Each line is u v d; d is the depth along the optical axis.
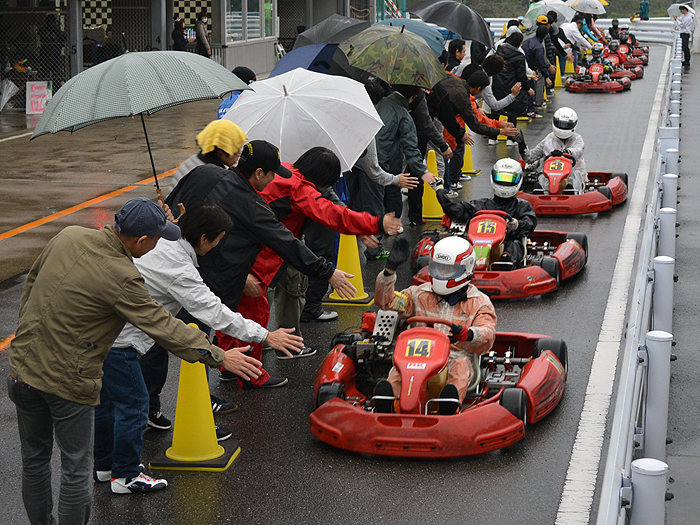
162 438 5.31
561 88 25.83
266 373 6.07
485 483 4.67
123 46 24.06
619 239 9.85
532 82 19.75
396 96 9.01
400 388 5.24
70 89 4.98
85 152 15.62
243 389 6.05
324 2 31.78
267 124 6.73
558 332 7.04
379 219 5.68
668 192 8.55
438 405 5.30
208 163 5.36
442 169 12.05
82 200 11.85
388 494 4.58
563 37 25.52
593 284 8.30
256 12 28.03
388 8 38.88
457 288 5.46
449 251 5.43
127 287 3.73
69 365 3.69
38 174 13.66
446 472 4.80
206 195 5.18
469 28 13.29
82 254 3.72
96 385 3.75
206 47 23.81
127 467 4.59
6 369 6.43
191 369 4.92
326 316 7.50
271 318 7.59
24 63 20.78
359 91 7.00
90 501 3.90
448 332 5.44
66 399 3.71
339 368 5.45
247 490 4.66
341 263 7.99
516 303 7.80
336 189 8.20
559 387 5.55
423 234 9.10
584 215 11.05
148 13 24.28
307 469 4.88
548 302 7.80
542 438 5.18
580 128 18.06
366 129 6.80
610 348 6.65
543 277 7.91
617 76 26.81
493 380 5.61
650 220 6.41
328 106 6.76
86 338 3.71
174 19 26.36
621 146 15.85
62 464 3.84
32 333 3.70
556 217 10.95
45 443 3.92
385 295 5.52
